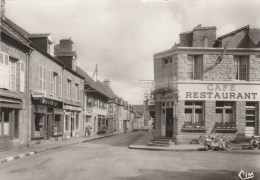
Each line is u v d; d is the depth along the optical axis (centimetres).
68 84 2797
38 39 2202
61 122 2559
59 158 1395
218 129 2016
